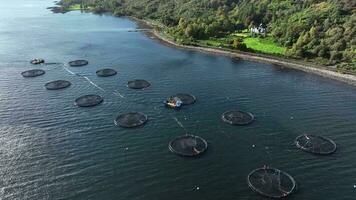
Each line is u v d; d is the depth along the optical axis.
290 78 170.38
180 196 91.56
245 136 118.75
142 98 146.12
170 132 121.06
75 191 92.69
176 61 196.00
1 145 112.44
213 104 141.00
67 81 162.75
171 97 145.00
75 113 133.12
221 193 92.81
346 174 100.69
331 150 110.69
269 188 93.69
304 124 126.81
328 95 151.00
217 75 173.38
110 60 196.38
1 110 135.38
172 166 103.19
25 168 101.44
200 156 107.81
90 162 104.50
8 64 190.12
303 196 91.81
